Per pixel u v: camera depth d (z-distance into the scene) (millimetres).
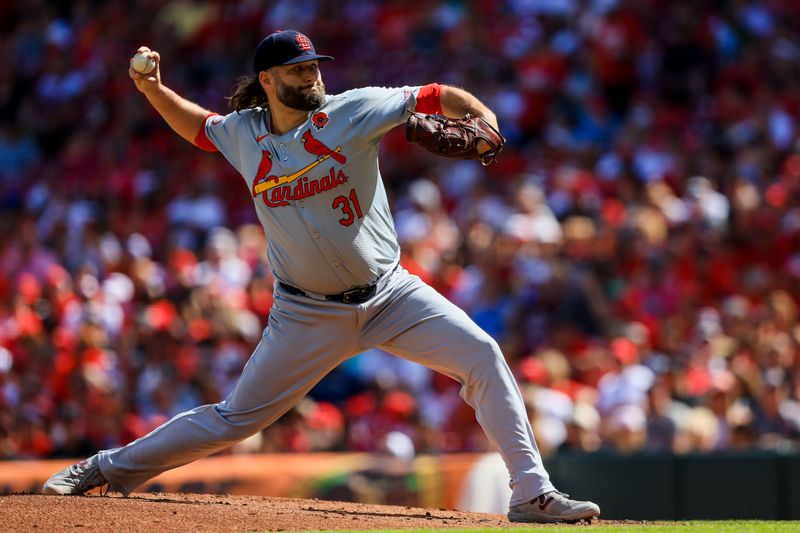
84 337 34219
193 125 16484
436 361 15867
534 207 38906
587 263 37844
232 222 47938
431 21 55500
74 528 14141
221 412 16547
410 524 15305
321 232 15312
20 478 24094
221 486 24141
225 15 61281
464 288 37531
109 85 60125
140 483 17234
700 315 35781
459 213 43500
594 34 50594
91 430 32875
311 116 15328
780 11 52375
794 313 37406
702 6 51812
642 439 30047
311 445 31766
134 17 63562
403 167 47656
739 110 47938
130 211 49344
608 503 26469
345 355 16203
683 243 39750
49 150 59625
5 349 34406
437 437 32000
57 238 46531
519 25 52719
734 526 15180
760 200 42562
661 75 49906
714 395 30734
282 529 14484
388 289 15859
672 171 44312
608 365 32219
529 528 14398
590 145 46062
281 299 16078
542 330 35125
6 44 65562
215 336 35312
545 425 29734
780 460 25625
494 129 15203
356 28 57531
